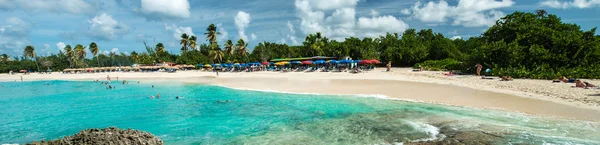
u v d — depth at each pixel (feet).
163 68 279.08
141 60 367.45
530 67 115.03
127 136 34.45
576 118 48.49
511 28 136.15
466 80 103.60
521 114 52.95
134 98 96.99
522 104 60.18
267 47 304.09
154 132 53.36
